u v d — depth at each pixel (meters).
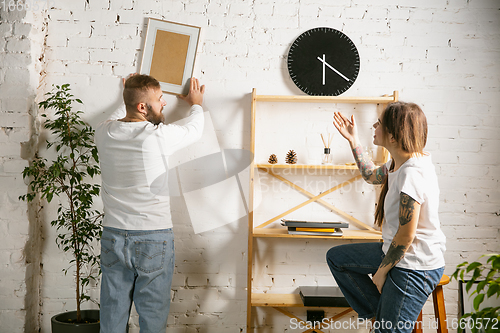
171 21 2.32
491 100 2.37
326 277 2.41
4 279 2.17
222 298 2.38
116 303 1.79
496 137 2.38
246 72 2.35
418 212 1.51
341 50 2.35
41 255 2.34
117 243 1.76
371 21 2.36
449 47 2.37
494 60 2.37
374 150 2.38
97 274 2.35
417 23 2.37
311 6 2.36
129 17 2.32
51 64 2.31
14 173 2.18
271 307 2.40
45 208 2.34
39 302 2.34
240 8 2.35
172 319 2.37
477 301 0.99
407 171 1.55
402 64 2.37
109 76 2.33
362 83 2.37
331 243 2.41
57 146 2.22
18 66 2.17
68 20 2.31
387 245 1.69
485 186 2.38
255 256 2.40
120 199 1.79
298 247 2.41
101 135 1.83
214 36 2.34
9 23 2.17
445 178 2.38
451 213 2.39
